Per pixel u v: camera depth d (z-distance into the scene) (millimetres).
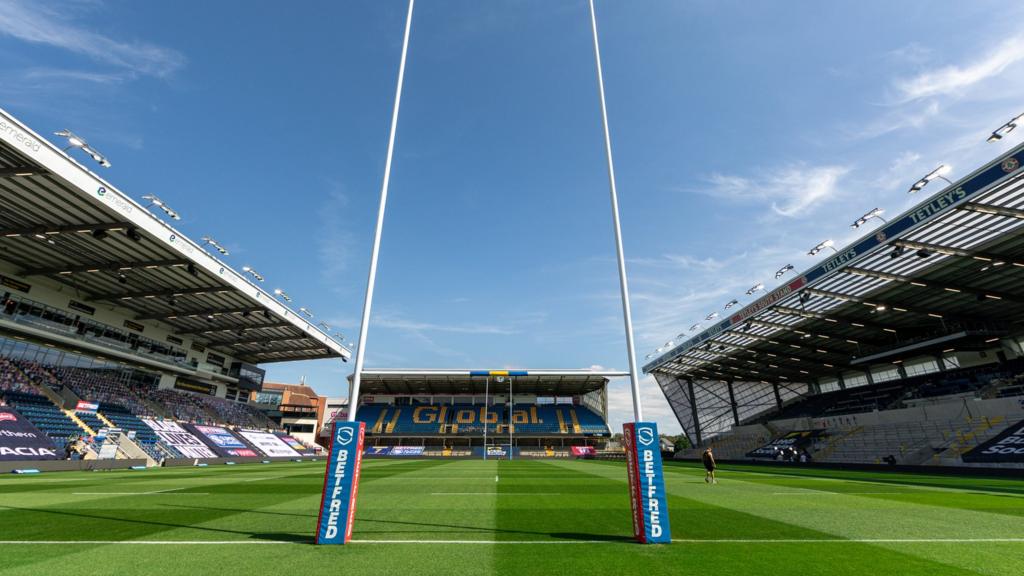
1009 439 23094
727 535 6660
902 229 18953
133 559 5270
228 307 33250
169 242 22859
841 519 8156
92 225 20922
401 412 58812
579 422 57125
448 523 7699
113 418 29078
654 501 6250
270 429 48812
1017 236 18578
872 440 31875
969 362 33781
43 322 27062
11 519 8023
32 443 21656
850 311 29781
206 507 9711
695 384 54875
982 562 5215
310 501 10805
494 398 61938
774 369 47250
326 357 48000
